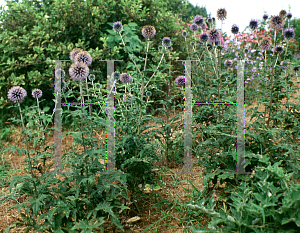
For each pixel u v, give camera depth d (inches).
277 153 98.0
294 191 65.6
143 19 256.7
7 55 243.6
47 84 239.6
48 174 76.7
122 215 96.5
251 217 70.7
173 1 327.0
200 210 78.2
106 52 226.8
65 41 235.5
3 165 162.2
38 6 270.5
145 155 98.0
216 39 120.6
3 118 238.4
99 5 242.1
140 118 103.4
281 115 118.7
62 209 73.9
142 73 103.4
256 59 226.4
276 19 125.3
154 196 109.1
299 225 60.2
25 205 70.5
